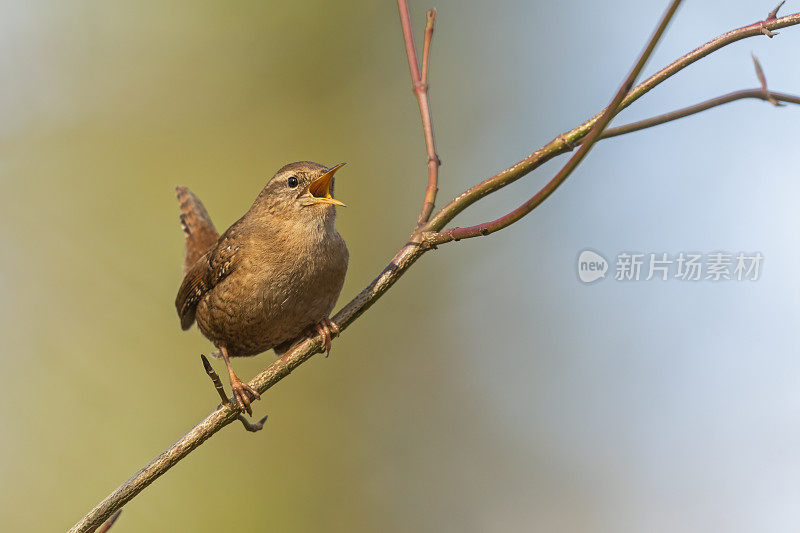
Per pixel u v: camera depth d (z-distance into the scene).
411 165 12.99
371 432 11.70
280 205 6.18
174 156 12.70
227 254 6.27
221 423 4.88
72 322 11.38
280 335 6.43
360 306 5.15
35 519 10.23
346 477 11.41
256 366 11.66
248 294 6.18
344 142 13.19
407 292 12.16
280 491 11.27
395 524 11.14
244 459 11.40
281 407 11.71
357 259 12.73
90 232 11.98
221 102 13.05
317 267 6.15
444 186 12.72
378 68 13.38
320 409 11.81
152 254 12.14
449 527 10.94
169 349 11.62
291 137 13.09
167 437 11.10
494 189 4.65
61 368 11.01
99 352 11.28
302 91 13.27
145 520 10.78
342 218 12.96
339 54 13.37
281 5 13.28
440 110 12.97
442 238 4.78
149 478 4.79
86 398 10.96
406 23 5.03
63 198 12.02
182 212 8.36
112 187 12.30
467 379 11.62
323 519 11.21
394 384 11.85
